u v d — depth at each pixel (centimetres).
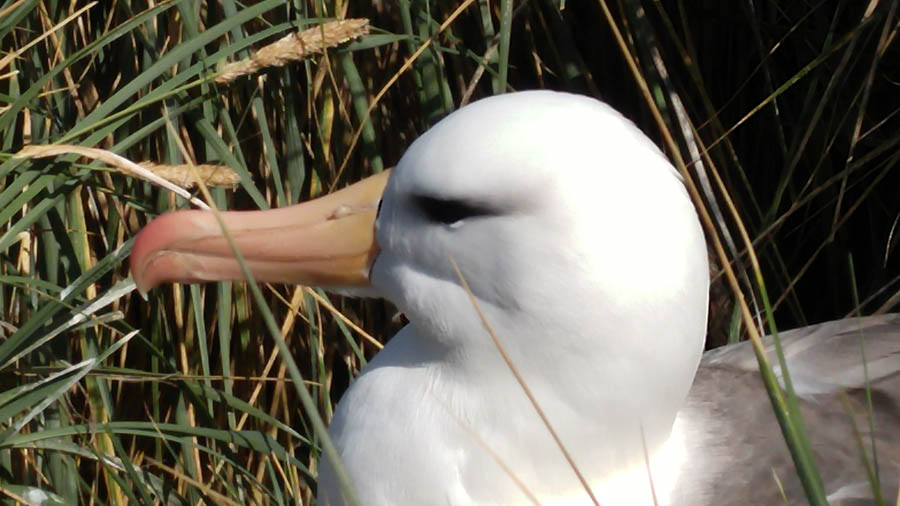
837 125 858
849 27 857
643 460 531
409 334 562
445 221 510
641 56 825
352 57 786
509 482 521
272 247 561
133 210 759
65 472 708
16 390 634
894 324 700
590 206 481
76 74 743
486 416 520
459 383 527
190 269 566
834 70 847
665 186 489
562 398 506
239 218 565
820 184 876
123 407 786
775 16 880
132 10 730
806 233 902
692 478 555
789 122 884
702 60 881
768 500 549
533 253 488
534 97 507
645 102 845
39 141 700
